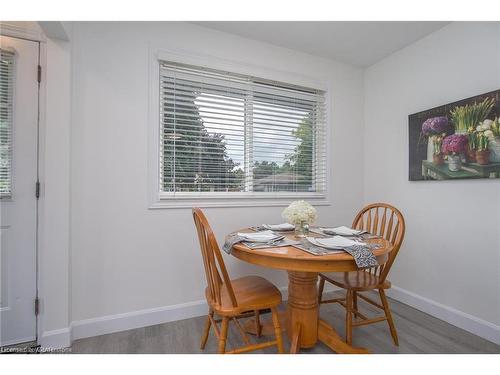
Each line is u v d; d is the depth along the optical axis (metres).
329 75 2.61
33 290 1.63
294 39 2.27
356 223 2.13
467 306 1.87
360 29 2.12
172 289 1.97
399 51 2.43
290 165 2.48
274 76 2.34
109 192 1.79
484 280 1.77
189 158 2.07
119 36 1.83
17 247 1.60
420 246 2.21
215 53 2.12
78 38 1.72
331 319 2.04
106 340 1.69
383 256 1.33
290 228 1.91
